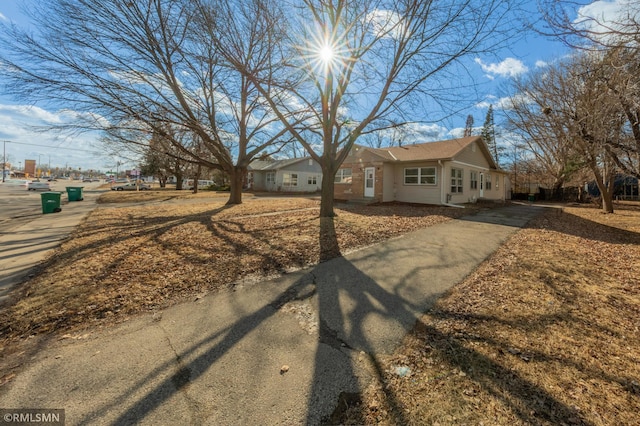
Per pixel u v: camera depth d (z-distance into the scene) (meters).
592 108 6.13
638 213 13.95
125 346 2.54
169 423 1.74
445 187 14.85
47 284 3.84
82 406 1.87
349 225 8.02
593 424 1.73
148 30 8.62
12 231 7.54
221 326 2.91
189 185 48.16
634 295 3.73
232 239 6.38
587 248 6.30
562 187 23.73
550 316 3.14
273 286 3.95
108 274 4.22
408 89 7.82
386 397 1.97
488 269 4.75
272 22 7.46
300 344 2.61
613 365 2.30
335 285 4.01
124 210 12.05
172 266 4.61
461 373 2.20
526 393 1.99
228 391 2.02
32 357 2.38
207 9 6.81
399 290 3.86
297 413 1.83
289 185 30.42
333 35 7.76
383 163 16.22
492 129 32.75
